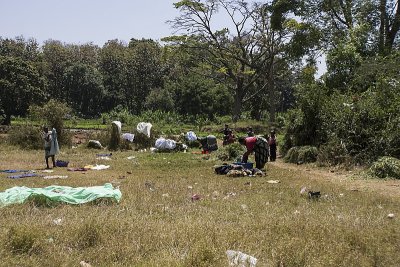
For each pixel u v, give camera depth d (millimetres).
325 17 35062
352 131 19781
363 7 33094
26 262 5984
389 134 18641
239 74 51781
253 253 6613
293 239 7160
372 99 20938
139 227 7801
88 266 6000
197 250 6203
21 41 83688
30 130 28391
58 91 82438
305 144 23141
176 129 45562
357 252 6945
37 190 10789
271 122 46844
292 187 13859
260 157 18641
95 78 82188
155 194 12172
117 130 29391
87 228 7309
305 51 35469
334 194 12656
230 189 13445
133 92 86250
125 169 18922
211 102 72812
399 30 32875
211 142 27234
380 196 12391
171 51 52000
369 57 27703
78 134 37906
